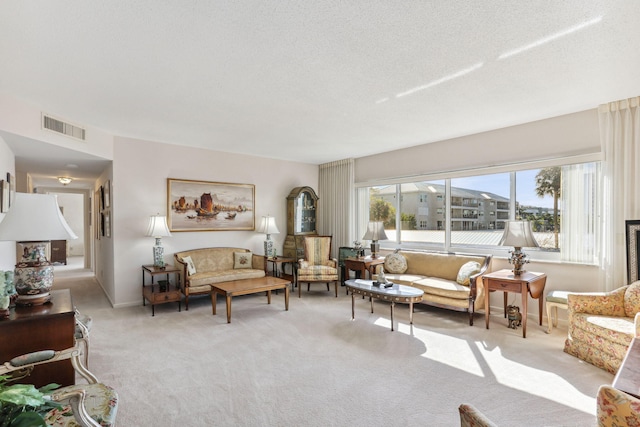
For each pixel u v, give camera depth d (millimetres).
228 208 5809
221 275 4926
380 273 4109
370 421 2031
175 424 2008
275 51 2363
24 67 2576
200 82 2883
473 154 4668
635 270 3195
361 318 4160
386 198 6031
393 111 3666
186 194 5344
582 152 3711
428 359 2920
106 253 5391
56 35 2131
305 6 1854
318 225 7066
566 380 2533
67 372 1961
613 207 3436
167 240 5168
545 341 3340
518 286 3500
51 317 1891
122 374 2650
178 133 4586
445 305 4102
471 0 1811
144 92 3104
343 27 2068
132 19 1969
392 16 1953
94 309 4602
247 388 2432
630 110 3354
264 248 5980
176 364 2836
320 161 6793
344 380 2547
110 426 1410
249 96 3215
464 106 3523
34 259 2115
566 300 3402
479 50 2359
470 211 4848
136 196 4883
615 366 2574
